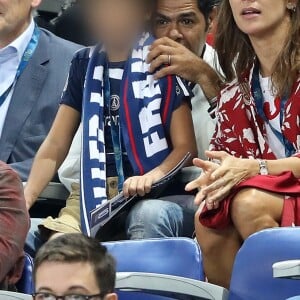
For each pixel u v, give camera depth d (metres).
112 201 14.84
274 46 14.25
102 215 14.86
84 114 15.95
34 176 16.36
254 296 11.81
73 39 19.39
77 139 16.98
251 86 14.55
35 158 16.50
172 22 16.45
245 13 14.32
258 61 14.68
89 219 15.40
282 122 14.13
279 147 14.21
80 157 15.99
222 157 13.16
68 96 16.62
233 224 13.03
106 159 15.78
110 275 9.91
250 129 14.47
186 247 12.63
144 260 12.81
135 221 14.62
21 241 13.34
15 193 13.52
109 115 15.94
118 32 16.05
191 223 14.88
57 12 20.48
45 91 18.02
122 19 16.05
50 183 16.98
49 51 18.34
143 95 15.82
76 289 9.65
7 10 17.94
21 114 17.80
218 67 16.06
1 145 17.59
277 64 14.12
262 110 14.38
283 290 11.68
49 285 9.67
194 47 16.66
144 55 16.08
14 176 13.64
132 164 15.57
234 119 14.59
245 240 12.05
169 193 15.56
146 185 14.83
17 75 18.03
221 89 15.16
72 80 16.56
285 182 12.95
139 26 16.12
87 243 9.91
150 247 12.87
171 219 14.64
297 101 13.98
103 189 15.55
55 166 16.44
